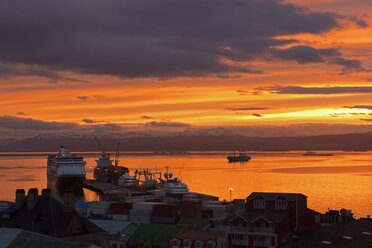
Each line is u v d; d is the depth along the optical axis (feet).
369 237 343.46
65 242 263.49
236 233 383.04
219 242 390.63
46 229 366.22
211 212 561.84
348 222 406.00
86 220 390.01
